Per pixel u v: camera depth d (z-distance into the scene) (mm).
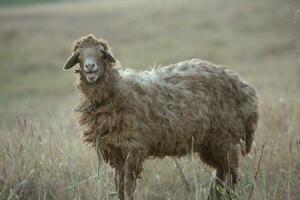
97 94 14016
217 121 15508
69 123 22391
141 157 14359
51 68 56469
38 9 83688
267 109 20969
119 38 65062
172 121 14750
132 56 57406
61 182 14969
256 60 52906
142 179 16234
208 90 15445
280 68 45344
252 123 16094
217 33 64250
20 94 46531
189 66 15703
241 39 60969
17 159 15273
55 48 62469
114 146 14227
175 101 14914
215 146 15672
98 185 13562
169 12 73625
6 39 67188
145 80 14828
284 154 16406
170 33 65688
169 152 15203
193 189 15852
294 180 15273
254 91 16203
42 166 15469
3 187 14398
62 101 41625
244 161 16422
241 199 13844
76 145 18422
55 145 16672
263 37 60281
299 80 25797
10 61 58844
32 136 17094
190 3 76625
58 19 74562
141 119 14297
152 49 59781
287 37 57594
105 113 14055
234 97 15750
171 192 15711
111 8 78312
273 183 15211
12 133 17906
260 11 69062
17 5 96438
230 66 49719
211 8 73500
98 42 14086
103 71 13977
